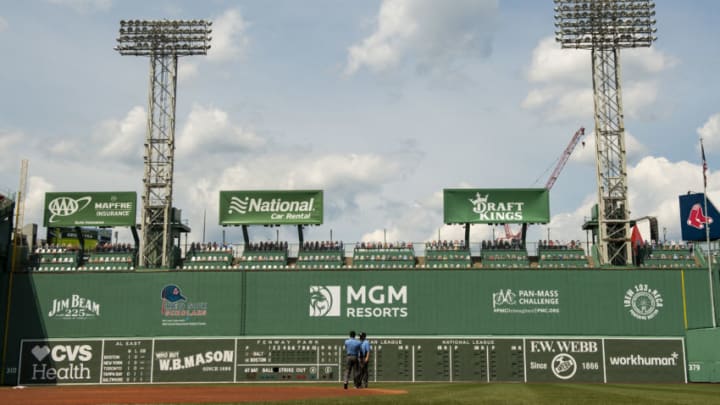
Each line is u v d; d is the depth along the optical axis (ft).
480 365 184.14
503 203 205.05
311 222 205.46
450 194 206.49
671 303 185.78
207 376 185.78
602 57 213.25
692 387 138.41
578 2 213.87
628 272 187.83
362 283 189.57
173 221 213.66
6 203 193.67
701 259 196.95
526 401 77.25
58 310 190.08
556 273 188.34
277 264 202.08
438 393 97.60
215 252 206.49
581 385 152.05
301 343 187.01
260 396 96.37
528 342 184.85
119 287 191.31
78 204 210.59
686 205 203.41
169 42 216.54
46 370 186.80
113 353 187.62
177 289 190.90
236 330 188.55
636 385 155.53
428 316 187.42
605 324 185.37
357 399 81.00
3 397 100.48
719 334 168.35
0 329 188.75
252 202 207.31
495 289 188.03
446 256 203.31
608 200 207.41
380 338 186.50
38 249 207.10
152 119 214.07
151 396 99.71
